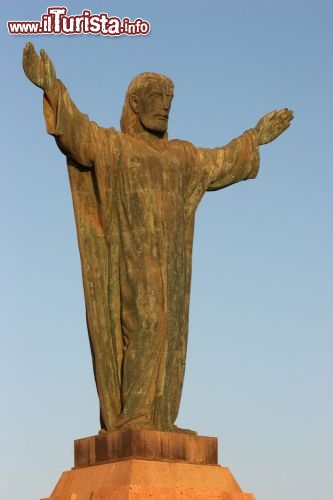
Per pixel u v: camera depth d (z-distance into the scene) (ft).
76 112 145.79
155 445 142.00
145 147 150.82
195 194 154.51
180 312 149.18
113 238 148.97
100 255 149.48
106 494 136.98
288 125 163.32
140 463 139.64
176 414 149.38
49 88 143.43
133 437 140.97
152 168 148.87
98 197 148.77
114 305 148.36
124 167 148.25
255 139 160.15
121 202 148.36
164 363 146.82
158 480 139.13
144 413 144.66
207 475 143.74
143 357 145.59
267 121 161.68
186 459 143.84
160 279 147.74
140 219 147.64
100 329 148.15
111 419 146.00
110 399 147.02
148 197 148.05
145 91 152.46
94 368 148.56
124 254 147.74
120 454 141.90
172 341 147.54
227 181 158.20
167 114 153.07
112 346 148.36
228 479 145.48
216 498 140.77
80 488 143.02
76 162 148.97
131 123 153.17
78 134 145.69
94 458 144.97
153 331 146.00
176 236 149.28
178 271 149.07
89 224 149.69
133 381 145.48
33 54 142.51
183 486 140.36
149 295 146.41
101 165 147.64
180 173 151.33
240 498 142.61
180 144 154.61
